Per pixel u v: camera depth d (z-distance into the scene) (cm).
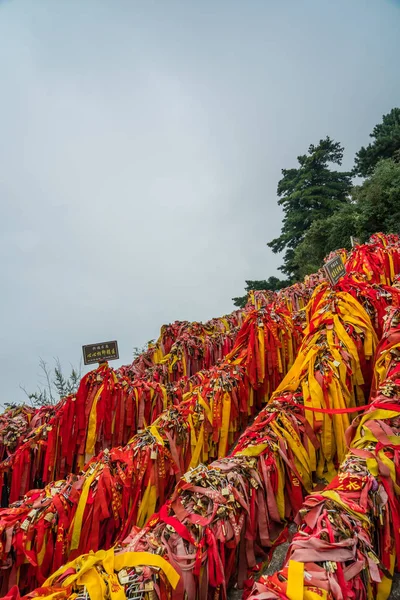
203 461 309
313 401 255
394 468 178
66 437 353
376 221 1303
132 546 169
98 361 386
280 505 217
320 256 1608
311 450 241
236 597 188
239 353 383
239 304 2269
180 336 567
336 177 2131
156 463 264
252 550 197
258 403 385
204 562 167
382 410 207
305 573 137
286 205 2219
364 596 145
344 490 172
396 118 2086
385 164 1435
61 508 219
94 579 152
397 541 166
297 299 664
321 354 287
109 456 261
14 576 203
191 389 416
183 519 178
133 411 391
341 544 145
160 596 152
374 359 301
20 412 411
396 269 499
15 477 323
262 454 224
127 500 245
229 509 183
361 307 327
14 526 207
